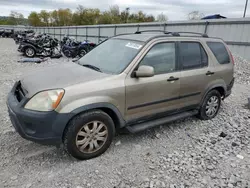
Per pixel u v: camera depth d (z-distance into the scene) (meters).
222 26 11.85
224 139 3.57
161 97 3.31
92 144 2.82
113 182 2.46
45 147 3.06
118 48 3.44
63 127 2.53
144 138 3.48
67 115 2.50
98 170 2.65
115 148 3.14
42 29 43.66
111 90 2.77
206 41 4.03
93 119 2.72
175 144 3.35
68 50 13.26
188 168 2.76
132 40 3.43
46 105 2.46
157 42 3.26
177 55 3.49
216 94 4.26
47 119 2.44
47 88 2.54
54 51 14.00
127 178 2.54
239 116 4.61
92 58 3.58
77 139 2.67
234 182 2.55
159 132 3.71
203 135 3.68
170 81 3.34
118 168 2.70
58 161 2.78
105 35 21.17
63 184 2.39
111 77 2.84
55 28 35.38
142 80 3.04
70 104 2.52
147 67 2.89
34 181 2.41
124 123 3.04
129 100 2.97
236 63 10.00
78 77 2.81
